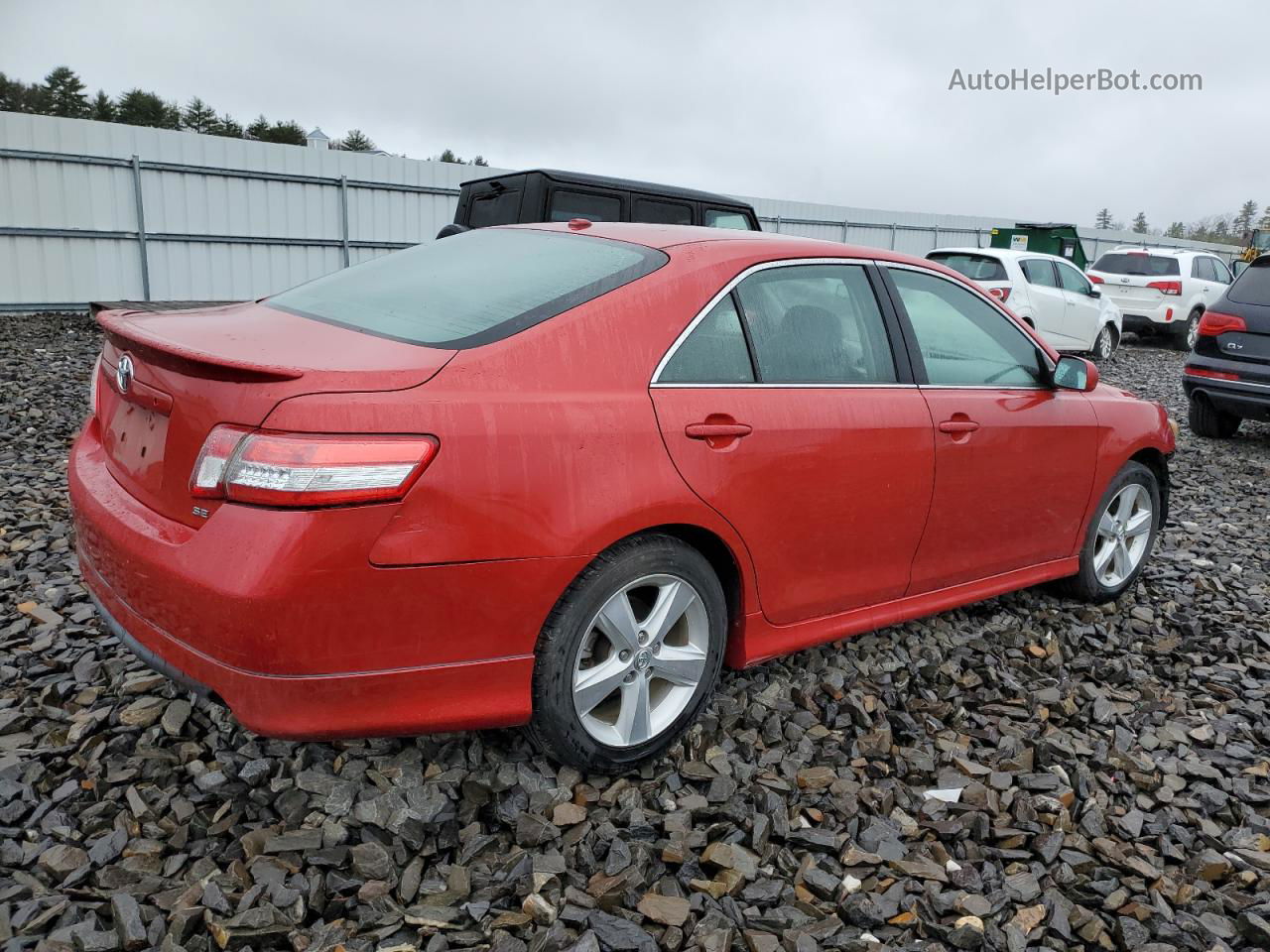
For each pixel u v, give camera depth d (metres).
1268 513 6.45
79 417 6.78
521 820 2.39
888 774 2.84
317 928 2.04
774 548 2.90
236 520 2.07
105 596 2.47
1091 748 3.10
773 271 3.02
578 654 2.47
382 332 2.50
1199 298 18.48
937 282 3.61
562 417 2.37
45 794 2.45
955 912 2.26
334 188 15.62
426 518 2.15
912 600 3.50
